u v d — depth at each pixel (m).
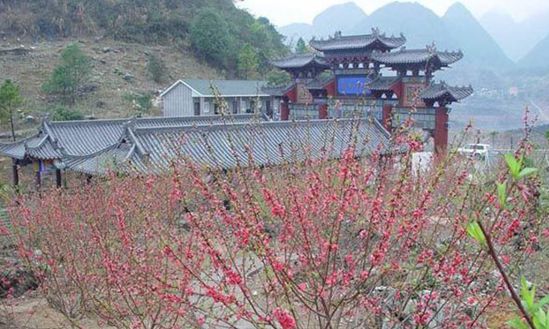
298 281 5.29
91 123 32.22
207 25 73.62
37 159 30.11
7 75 58.47
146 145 22.69
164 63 68.56
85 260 8.68
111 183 12.66
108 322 7.61
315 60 39.78
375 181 5.73
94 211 10.27
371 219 4.70
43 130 31.11
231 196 4.96
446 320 5.36
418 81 32.69
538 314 2.00
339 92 37.81
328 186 5.19
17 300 11.60
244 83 54.81
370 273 4.89
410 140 5.84
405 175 4.84
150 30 75.31
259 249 4.47
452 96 30.61
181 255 5.73
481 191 6.02
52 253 9.23
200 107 50.75
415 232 5.03
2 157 38.53
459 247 5.51
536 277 7.95
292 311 4.54
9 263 12.50
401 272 5.73
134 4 78.69
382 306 5.55
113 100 56.09
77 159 24.95
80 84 57.03
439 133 31.39
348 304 5.44
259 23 86.44
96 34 73.44
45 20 72.25
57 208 11.16
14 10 72.88
